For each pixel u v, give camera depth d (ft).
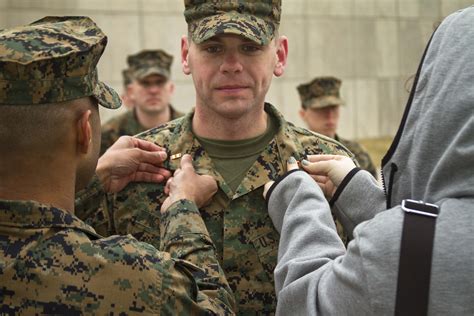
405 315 3.67
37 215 4.25
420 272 3.68
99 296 4.18
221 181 6.16
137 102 15.52
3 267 4.12
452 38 3.98
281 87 29.14
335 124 14.97
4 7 24.25
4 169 4.28
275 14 6.16
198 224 5.44
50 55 4.15
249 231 6.10
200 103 6.28
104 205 6.35
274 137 6.36
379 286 3.74
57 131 4.31
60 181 4.41
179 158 6.32
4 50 4.09
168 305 4.33
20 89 4.13
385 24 30.32
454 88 3.85
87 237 4.38
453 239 3.69
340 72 30.04
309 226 4.84
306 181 5.41
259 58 5.96
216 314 4.63
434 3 29.81
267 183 5.96
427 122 3.95
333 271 4.17
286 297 4.49
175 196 5.77
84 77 4.37
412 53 30.32
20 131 4.20
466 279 3.63
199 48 5.97
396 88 30.68
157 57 15.56
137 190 6.30
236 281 6.06
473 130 3.72
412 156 4.09
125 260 4.30
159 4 26.48
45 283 4.14
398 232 3.77
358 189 5.44
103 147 15.44
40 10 24.71
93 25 4.62
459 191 3.80
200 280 4.99
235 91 5.94
